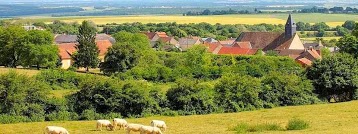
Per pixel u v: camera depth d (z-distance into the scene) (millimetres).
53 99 102625
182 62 177250
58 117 99250
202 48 184125
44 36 196000
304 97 120562
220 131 71875
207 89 111125
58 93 116812
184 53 186000
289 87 119250
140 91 104125
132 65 176875
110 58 177375
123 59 176875
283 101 118625
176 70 158000
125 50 176750
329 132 64188
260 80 120750
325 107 103812
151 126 69188
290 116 91438
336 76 125812
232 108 110500
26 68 191500
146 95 104812
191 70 160625
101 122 77562
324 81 125250
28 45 191250
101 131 75875
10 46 192000
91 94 102812
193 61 176000
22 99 99688
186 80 112500
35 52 190125
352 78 125438
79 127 82688
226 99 111062
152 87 110375
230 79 113750
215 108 108938
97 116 100875
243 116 95250
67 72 136000
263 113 99500
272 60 169125
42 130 80062
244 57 179750
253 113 100688
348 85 125250
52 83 130625
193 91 108688
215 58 182625
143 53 180625
